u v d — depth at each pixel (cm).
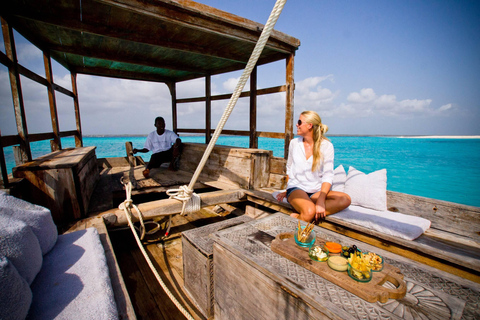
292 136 437
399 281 131
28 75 332
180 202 315
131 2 266
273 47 388
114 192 390
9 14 280
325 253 151
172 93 719
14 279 113
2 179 227
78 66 564
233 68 546
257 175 404
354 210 277
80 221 263
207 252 193
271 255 161
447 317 112
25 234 145
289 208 311
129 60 504
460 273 192
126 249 314
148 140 560
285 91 433
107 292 141
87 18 320
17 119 290
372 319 107
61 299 133
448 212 249
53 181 269
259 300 149
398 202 287
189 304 220
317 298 119
